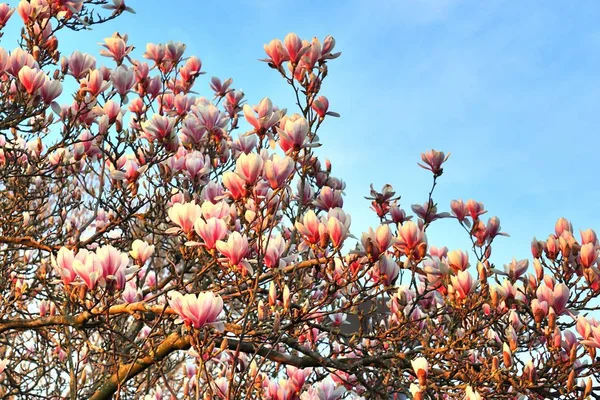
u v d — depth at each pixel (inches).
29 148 299.9
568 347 183.2
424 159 240.8
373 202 248.4
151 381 235.3
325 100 213.5
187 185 248.2
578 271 214.8
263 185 184.4
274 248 164.2
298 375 184.1
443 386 198.2
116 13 297.0
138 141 261.3
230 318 206.2
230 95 313.3
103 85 244.1
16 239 252.5
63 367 273.1
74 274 155.9
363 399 217.0
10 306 250.1
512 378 179.9
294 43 210.4
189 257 190.4
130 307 188.9
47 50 278.8
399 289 196.9
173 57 308.8
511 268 220.7
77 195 312.2
